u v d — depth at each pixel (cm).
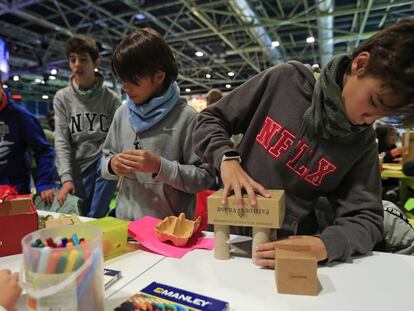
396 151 357
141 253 79
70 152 186
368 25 580
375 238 78
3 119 148
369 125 76
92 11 497
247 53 701
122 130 120
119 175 102
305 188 88
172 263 73
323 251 69
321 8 440
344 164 83
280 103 89
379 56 60
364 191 83
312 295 59
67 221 89
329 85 72
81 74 180
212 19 505
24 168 158
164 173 99
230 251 78
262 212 69
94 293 48
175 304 55
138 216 113
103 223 81
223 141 85
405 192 287
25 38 591
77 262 46
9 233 78
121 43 103
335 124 76
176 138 111
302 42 662
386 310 55
